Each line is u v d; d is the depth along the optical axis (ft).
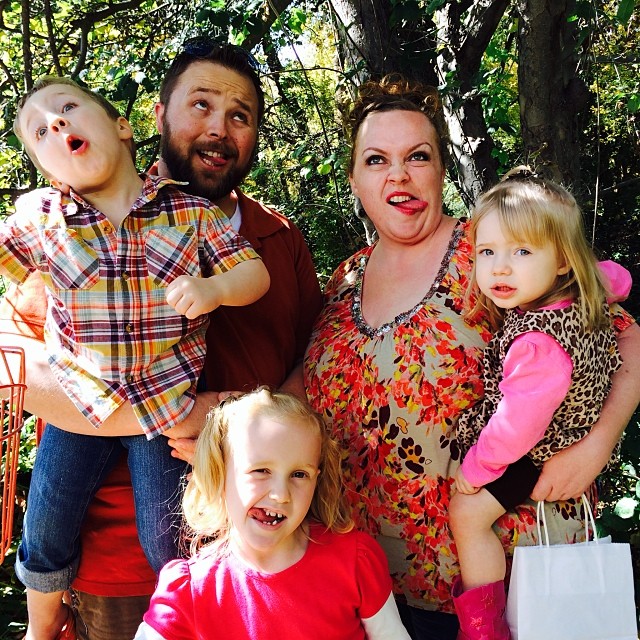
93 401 6.22
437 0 10.66
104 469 6.72
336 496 6.12
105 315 6.18
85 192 6.35
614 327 6.62
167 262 6.35
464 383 6.37
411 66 12.20
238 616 5.65
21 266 6.37
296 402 6.10
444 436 6.39
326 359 7.06
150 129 21.49
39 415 6.43
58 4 17.99
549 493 6.09
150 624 5.66
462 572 6.21
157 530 6.47
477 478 5.98
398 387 6.43
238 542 5.85
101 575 7.02
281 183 21.57
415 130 6.89
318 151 15.33
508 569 6.28
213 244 6.56
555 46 11.56
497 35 18.01
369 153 6.97
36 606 6.92
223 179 7.59
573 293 6.05
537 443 6.02
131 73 13.55
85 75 16.37
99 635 7.27
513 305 6.05
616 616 5.92
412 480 6.43
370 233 12.10
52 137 6.06
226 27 11.76
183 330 6.40
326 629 5.65
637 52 13.99
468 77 13.91
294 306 8.05
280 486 5.71
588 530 6.25
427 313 6.55
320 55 22.03
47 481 6.60
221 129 7.35
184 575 5.83
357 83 11.95
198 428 6.47
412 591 6.61
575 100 11.87
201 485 6.07
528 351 5.81
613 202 30.42
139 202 6.36
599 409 6.18
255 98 7.67
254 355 7.52
